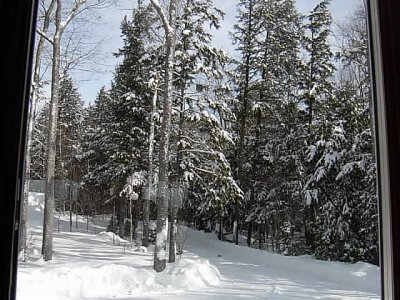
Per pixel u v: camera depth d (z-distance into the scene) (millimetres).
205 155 5215
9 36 918
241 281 3389
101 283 3633
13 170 909
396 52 917
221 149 4957
